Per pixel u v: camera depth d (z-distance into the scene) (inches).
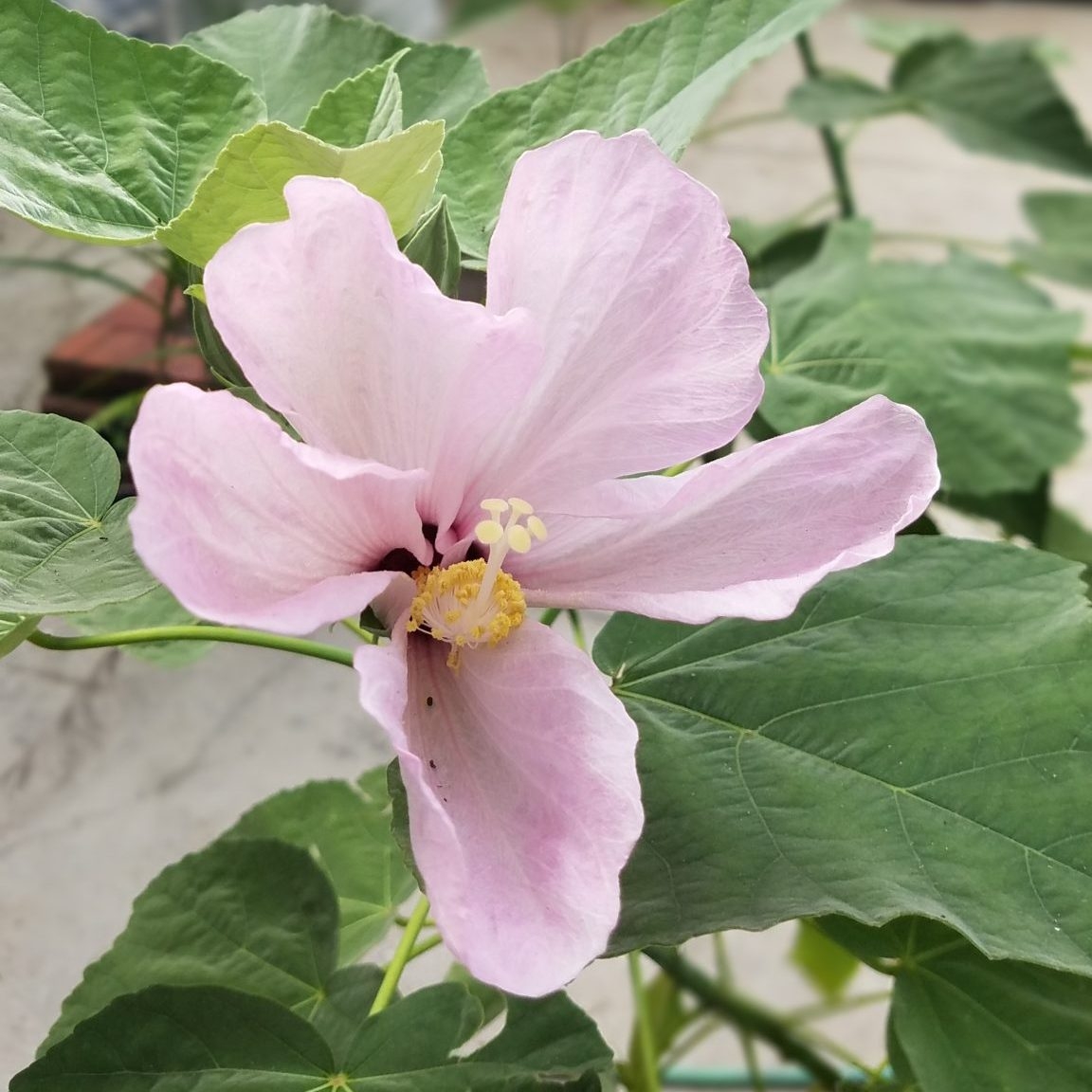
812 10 9.1
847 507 6.9
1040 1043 8.7
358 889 10.9
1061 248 21.0
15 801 11.1
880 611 8.6
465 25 15.8
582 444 6.9
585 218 6.6
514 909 6.0
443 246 7.8
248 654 12.9
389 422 6.4
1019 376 15.0
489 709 6.8
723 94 8.8
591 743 6.4
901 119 27.5
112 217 8.8
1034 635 8.2
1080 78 28.1
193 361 13.9
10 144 8.6
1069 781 7.5
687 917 7.2
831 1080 13.3
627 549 7.1
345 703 12.8
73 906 10.7
